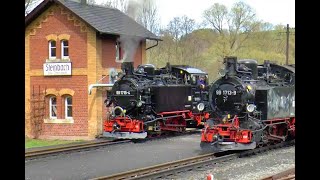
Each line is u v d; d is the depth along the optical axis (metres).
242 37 40.84
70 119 21.66
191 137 20.34
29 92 22.58
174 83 21.69
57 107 21.97
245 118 14.55
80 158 14.40
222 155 14.40
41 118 22.28
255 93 15.17
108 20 22.64
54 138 21.95
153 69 20.72
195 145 17.47
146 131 19.09
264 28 41.12
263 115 15.09
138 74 19.88
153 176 10.52
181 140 19.19
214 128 14.52
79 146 16.86
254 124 14.44
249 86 14.73
